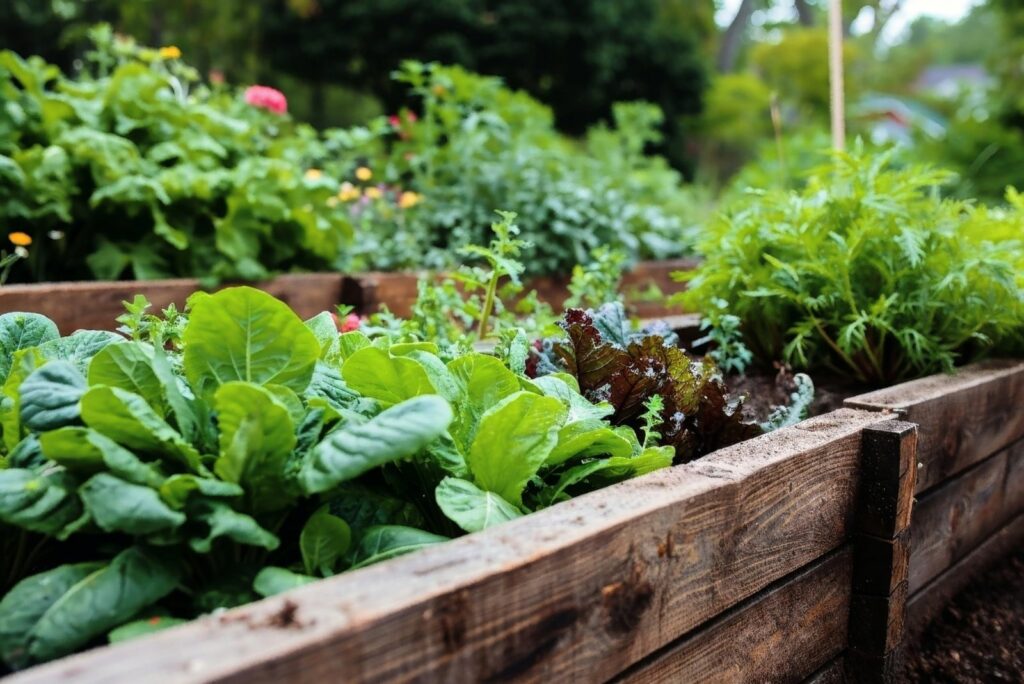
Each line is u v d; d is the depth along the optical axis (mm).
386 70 11367
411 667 871
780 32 20312
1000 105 13586
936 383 2107
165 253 3506
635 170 7156
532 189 4629
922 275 2314
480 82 5336
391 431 1034
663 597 1184
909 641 1960
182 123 3873
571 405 1439
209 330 1193
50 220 3316
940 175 2428
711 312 2604
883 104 19359
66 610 912
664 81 12820
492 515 1149
